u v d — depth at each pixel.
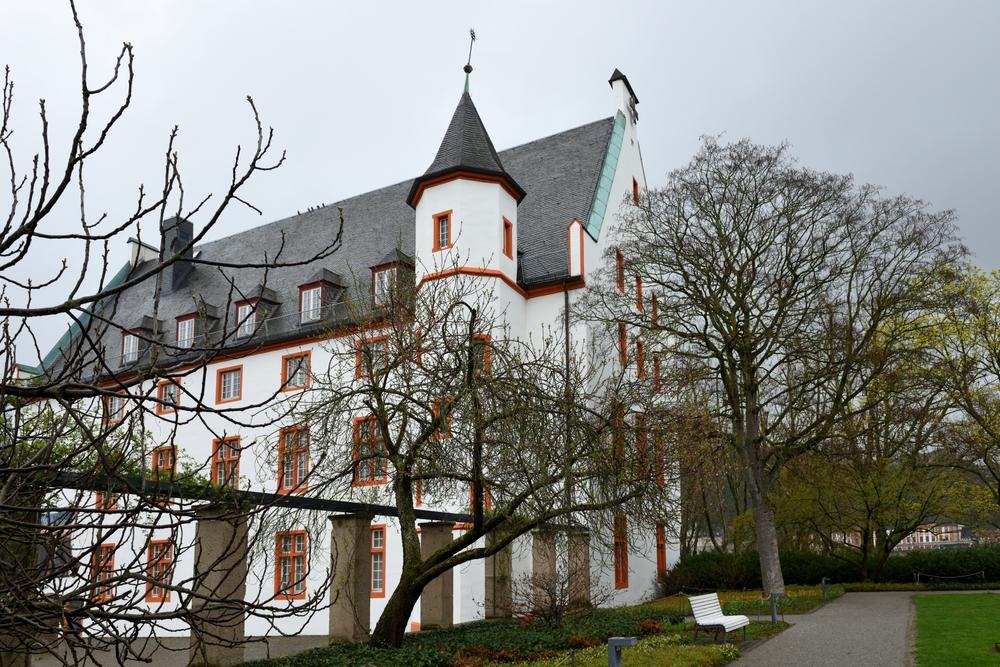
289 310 33.03
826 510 31.12
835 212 25.25
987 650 12.77
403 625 14.33
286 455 14.88
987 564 30.34
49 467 3.17
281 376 30.62
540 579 18.03
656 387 20.69
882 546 31.41
